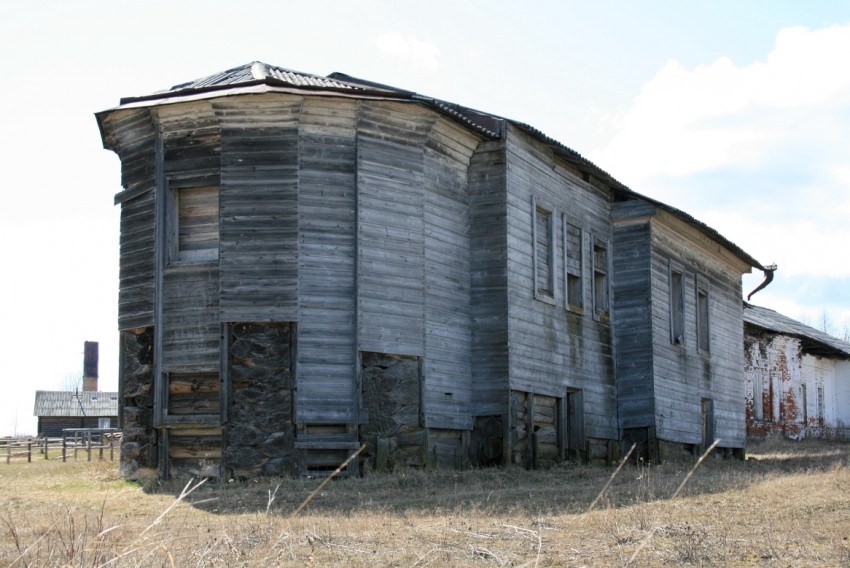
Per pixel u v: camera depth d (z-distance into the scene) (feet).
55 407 218.18
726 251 117.39
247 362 66.18
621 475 73.15
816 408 181.57
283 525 44.24
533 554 36.65
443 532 42.11
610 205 97.19
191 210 69.97
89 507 54.34
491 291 77.10
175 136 69.62
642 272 95.71
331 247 67.82
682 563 35.06
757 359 159.22
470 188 78.74
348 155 69.05
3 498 58.90
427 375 71.92
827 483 59.41
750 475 69.41
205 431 66.95
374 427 68.23
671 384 98.68
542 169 84.38
